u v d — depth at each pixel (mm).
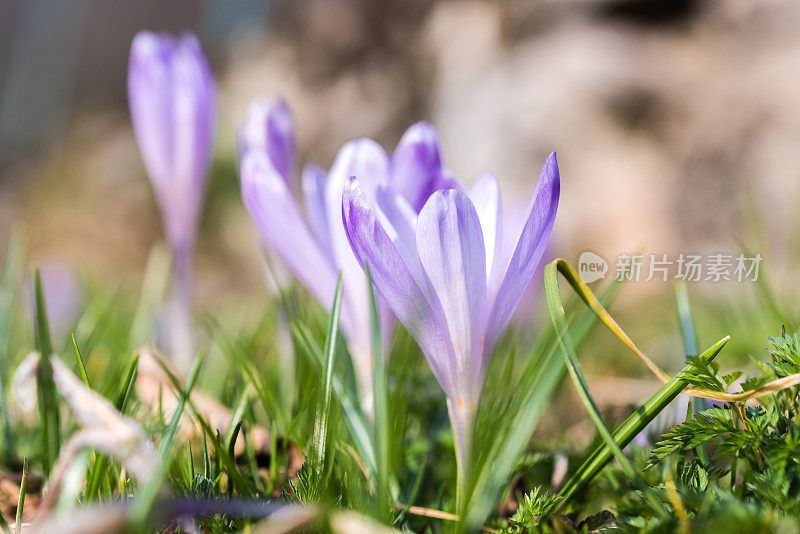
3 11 2887
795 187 1040
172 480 294
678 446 283
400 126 1661
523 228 276
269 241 322
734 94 1162
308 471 292
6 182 2365
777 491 269
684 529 265
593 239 1175
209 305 1224
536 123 1275
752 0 1191
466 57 1488
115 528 251
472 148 1368
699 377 285
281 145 351
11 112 2779
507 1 1406
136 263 1991
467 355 282
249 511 267
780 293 482
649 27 1262
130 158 2244
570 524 289
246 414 344
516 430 292
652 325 672
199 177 383
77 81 2852
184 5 2816
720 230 1101
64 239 2027
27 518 309
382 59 1765
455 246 275
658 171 1189
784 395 286
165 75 375
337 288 302
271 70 2008
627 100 1238
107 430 262
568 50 1283
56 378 266
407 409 338
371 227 274
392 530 278
